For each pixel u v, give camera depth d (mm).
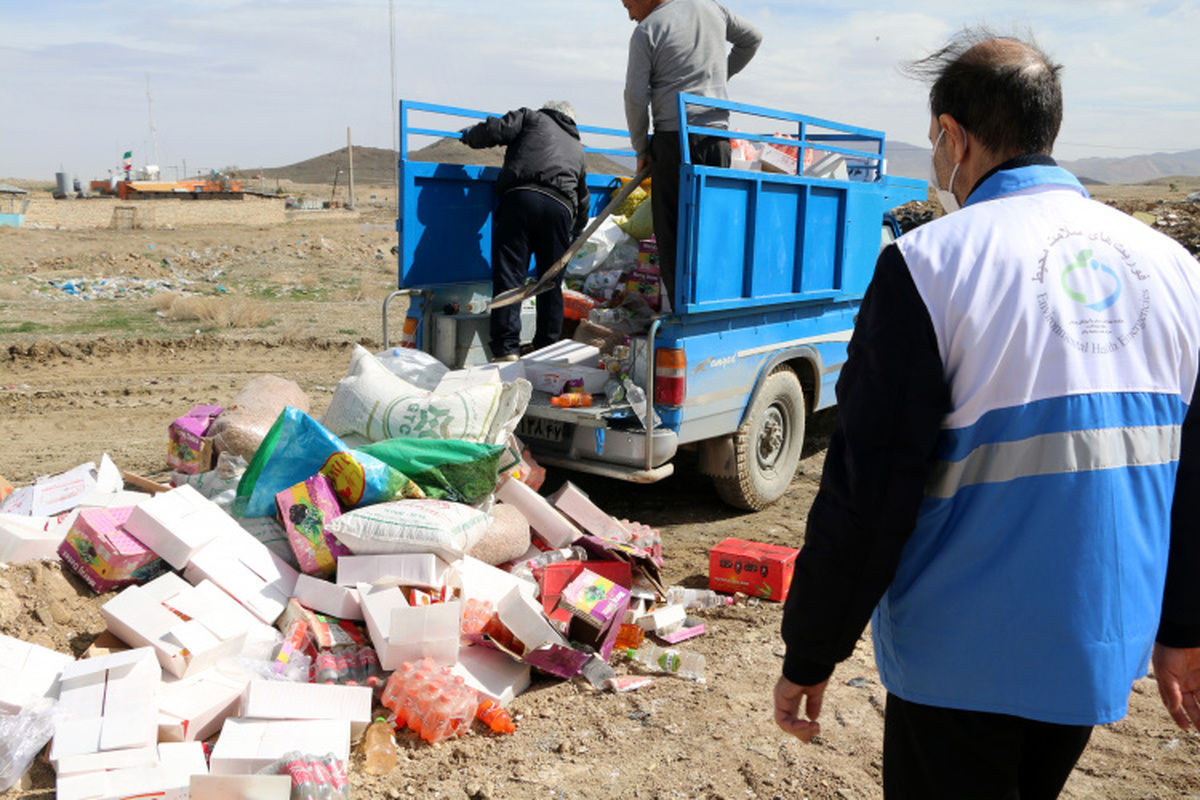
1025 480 1709
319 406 9898
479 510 4781
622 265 7309
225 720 3586
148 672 3527
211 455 5430
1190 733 3893
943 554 1792
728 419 6258
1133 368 1727
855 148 8156
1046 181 1859
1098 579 1695
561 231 6727
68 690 3475
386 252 31641
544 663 4191
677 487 7426
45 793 3197
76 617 4145
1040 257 1729
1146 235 1825
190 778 3049
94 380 11078
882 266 1783
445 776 3498
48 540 4449
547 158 6613
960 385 1719
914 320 1713
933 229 1787
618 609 4469
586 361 6219
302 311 17094
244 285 21500
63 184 63750
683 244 5555
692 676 4332
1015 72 1873
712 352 5973
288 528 4438
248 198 53688
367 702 3693
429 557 4234
